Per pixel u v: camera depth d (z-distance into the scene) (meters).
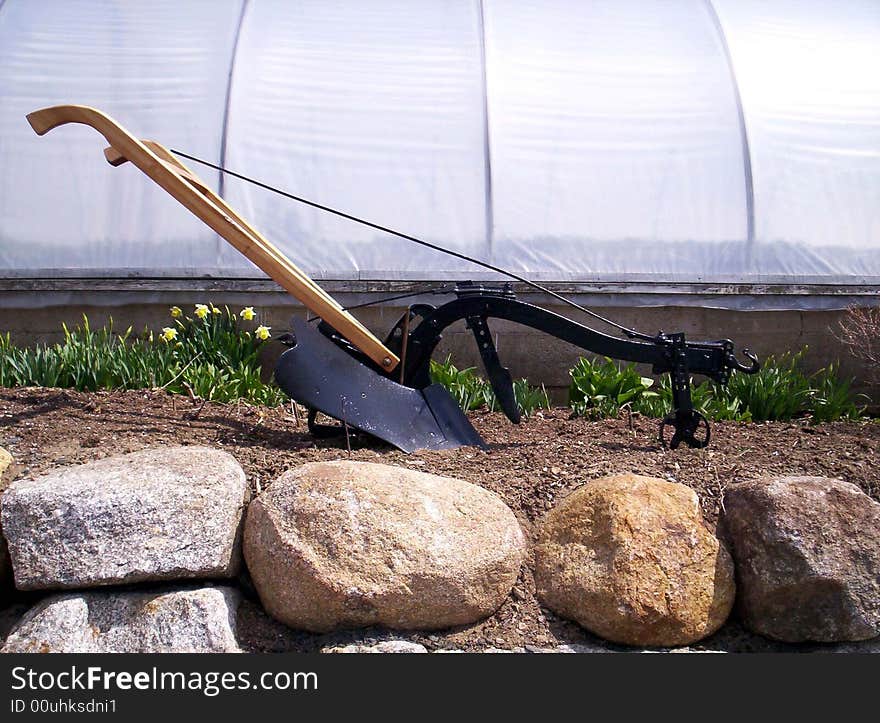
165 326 4.72
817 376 4.90
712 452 3.38
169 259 4.67
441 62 5.04
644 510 2.73
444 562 2.57
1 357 3.92
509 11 5.33
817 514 2.72
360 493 2.63
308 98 4.89
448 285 4.72
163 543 2.54
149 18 5.10
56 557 2.52
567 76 5.05
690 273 4.78
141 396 3.76
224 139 4.77
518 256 4.75
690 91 5.03
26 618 2.54
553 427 3.85
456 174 4.80
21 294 4.67
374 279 4.68
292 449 3.18
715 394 4.36
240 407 3.77
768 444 3.57
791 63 5.17
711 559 2.71
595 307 4.81
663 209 4.82
